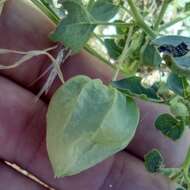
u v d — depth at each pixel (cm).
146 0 10
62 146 7
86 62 10
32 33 10
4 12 9
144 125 11
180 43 7
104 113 7
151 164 8
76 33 8
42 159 10
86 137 7
